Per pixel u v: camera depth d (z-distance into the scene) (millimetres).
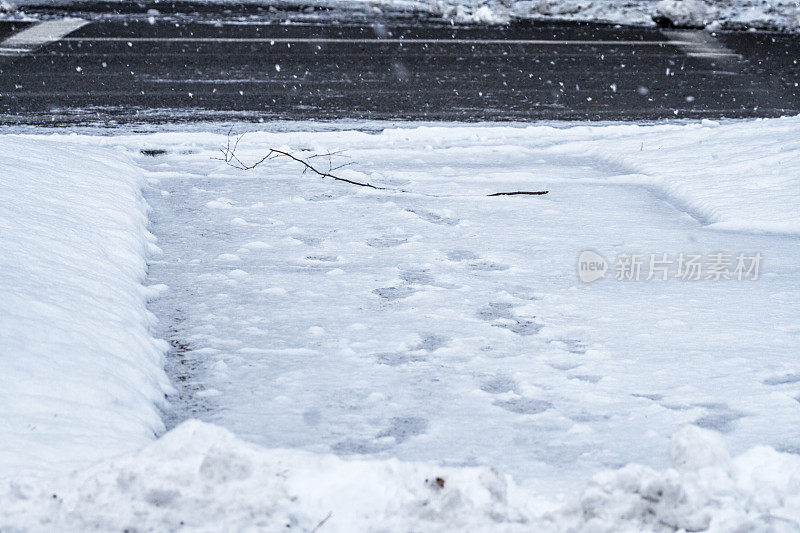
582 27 16891
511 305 5641
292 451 3309
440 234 7016
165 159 9086
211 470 3119
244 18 16578
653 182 8555
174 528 2898
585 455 3846
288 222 7234
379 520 2973
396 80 12984
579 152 9883
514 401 4395
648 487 3031
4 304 4301
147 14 16609
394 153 9617
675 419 4176
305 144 9867
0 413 3547
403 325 5301
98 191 6836
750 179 8133
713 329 5242
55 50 13867
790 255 6535
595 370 4730
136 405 4047
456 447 3918
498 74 13500
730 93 12852
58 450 3422
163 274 6090
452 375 4672
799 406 4277
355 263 6359
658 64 14383
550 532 2914
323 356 4887
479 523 2934
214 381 4605
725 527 2934
